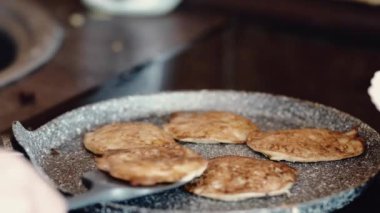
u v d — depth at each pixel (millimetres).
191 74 978
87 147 615
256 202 534
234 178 552
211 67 1031
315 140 619
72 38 1016
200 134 637
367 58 1078
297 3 1144
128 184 503
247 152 622
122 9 1123
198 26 1088
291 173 567
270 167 571
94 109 670
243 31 1135
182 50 978
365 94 1058
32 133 599
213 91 715
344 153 598
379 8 1091
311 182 564
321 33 1138
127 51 962
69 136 638
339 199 519
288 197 541
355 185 539
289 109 688
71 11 1155
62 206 460
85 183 515
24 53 946
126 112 691
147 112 700
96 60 920
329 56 1107
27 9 1127
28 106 766
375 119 853
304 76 1133
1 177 462
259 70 1128
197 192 537
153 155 548
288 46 1126
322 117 670
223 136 637
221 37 1061
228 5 1187
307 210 507
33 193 457
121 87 848
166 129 650
